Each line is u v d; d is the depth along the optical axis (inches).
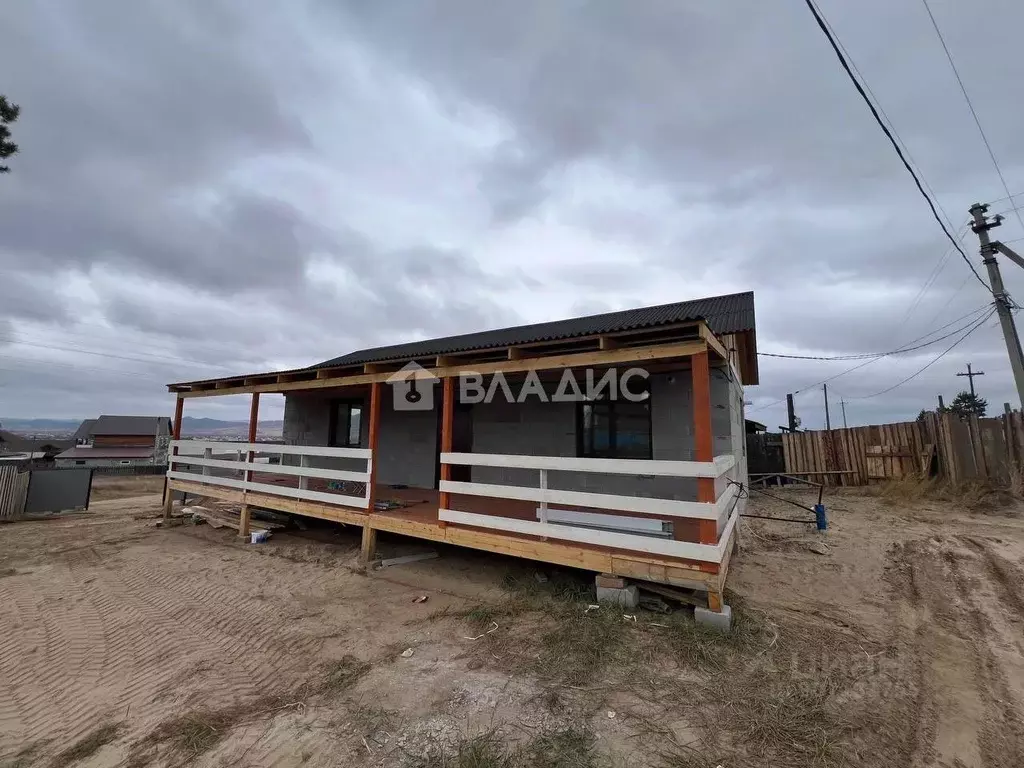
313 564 263.7
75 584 245.0
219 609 205.5
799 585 212.2
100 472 1184.8
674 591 178.1
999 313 404.8
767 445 574.6
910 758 102.5
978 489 397.7
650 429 285.9
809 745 105.9
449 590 215.3
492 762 102.5
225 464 358.0
